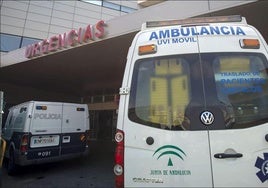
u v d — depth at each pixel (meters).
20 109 8.20
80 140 8.31
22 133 7.27
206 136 2.28
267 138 2.24
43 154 7.36
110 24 9.39
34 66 14.19
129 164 2.35
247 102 2.36
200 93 2.41
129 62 2.63
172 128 2.35
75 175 7.35
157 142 2.34
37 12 21.66
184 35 2.63
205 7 7.05
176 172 2.25
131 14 8.82
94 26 9.74
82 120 8.55
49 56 12.08
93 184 6.39
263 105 2.34
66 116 8.11
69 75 15.97
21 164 6.96
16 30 20.53
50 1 22.41
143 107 2.46
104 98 19.02
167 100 2.45
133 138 2.39
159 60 2.57
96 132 18.70
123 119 2.46
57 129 7.79
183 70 2.50
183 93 2.44
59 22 22.48
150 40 2.67
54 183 6.48
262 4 6.31
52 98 21.28
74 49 10.82
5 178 7.04
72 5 23.41
